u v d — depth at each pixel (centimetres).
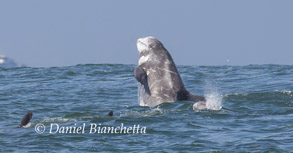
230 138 4975
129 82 10025
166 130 5350
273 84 9262
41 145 4838
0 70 12512
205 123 5678
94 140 5003
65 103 7725
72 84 9912
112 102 7738
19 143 4922
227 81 10000
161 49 7100
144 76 6925
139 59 7175
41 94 8656
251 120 5812
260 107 6706
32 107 7375
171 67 6981
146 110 6650
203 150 4569
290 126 5438
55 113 6850
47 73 11750
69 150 4653
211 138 4991
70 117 6191
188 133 5216
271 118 5912
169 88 6881
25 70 12456
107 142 4919
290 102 6981
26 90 9169
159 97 6869
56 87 9538
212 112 6238
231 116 6056
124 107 7119
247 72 11338
